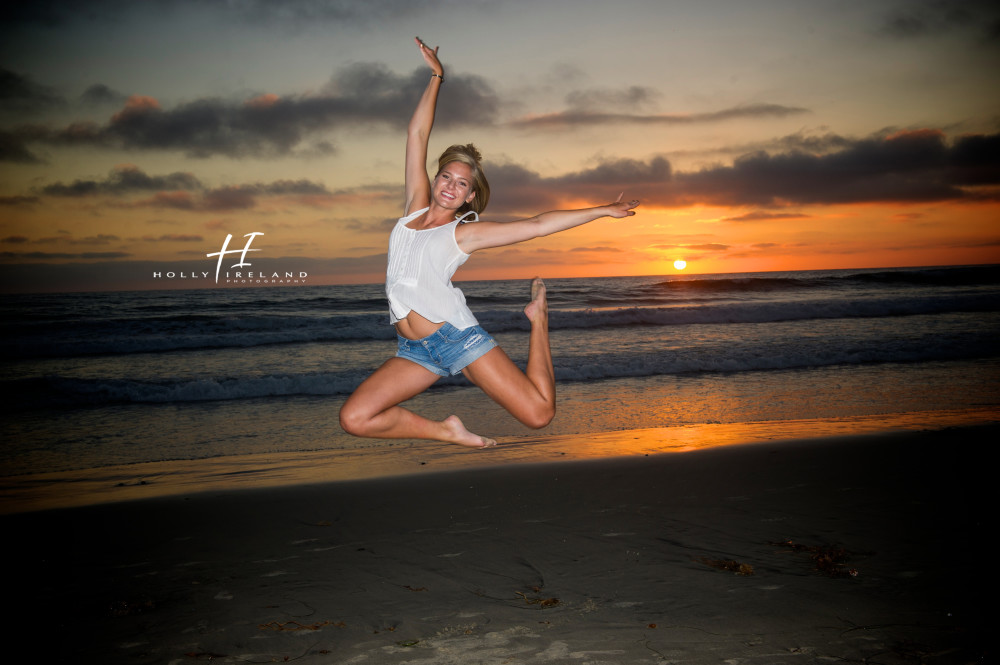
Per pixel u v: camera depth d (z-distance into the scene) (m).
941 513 5.16
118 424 10.18
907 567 4.11
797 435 8.21
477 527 5.13
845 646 3.15
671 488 6.04
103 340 18.56
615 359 14.50
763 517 5.16
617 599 3.76
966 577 3.94
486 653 3.18
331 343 19.27
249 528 5.30
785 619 3.46
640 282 59.72
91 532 5.29
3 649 3.36
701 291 36.62
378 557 4.56
